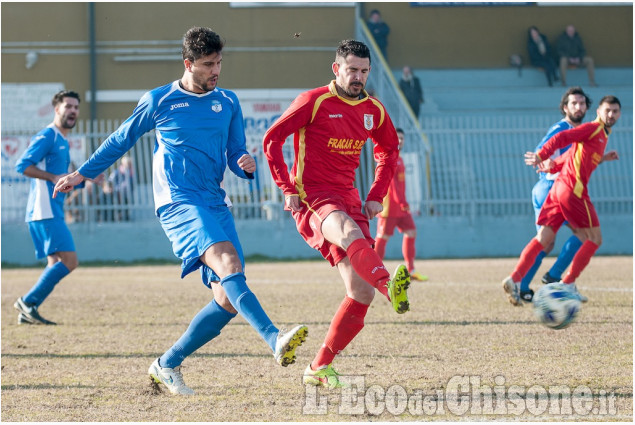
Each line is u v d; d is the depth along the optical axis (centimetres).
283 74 4619
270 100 4562
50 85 4591
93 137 3719
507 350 1176
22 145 3722
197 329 923
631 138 3862
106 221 3781
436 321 1493
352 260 912
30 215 1612
